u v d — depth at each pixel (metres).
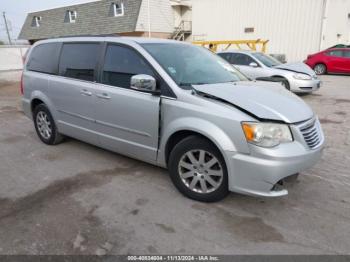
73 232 2.74
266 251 2.51
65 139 5.17
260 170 2.73
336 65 15.31
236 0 21.30
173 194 3.40
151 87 3.23
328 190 3.48
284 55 17.97
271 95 3.26
